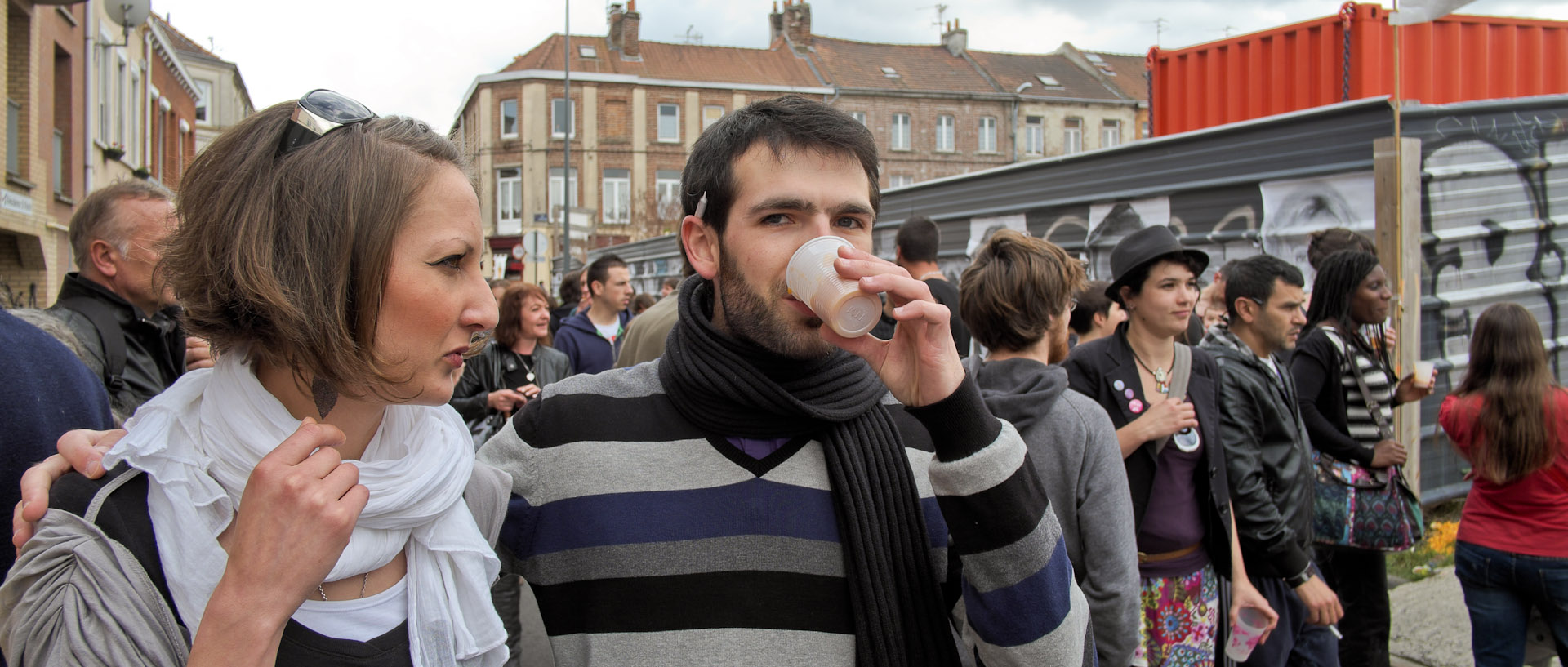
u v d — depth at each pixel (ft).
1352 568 11.04
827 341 3.72
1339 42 18.80
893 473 4.17
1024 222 23.06
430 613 3.16
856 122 4.11
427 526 3.24
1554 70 19.56
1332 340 11.34
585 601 4.03
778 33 131.34
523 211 115.55
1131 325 8.80
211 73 110.63
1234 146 17.75
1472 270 16.78
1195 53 22.03
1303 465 9.16
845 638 3.96
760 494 4.06
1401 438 15.81
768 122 4.01
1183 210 18.80
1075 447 6.39
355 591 3.08
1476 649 10.21
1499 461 9.59
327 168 2.67
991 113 117.70
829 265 3.58
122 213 7.61
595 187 116.47
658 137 117.80
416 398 2.89
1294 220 16.66
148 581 2.61
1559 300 17.79
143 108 52.21
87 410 4.81
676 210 107.55
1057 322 8.89
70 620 2.48
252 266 2.58
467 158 3.19
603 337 19.22
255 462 2.79
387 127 2.88
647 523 4.02
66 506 2.69
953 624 4.35
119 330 7.59
